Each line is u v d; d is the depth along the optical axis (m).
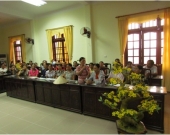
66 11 6.12
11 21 7.82
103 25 5.36
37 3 5.25
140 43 5.01
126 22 4.85
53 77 4.33
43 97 3.69
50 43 6.76
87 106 2.98
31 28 7.20
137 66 3.92
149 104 1.95
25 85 4.04
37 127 2.60
